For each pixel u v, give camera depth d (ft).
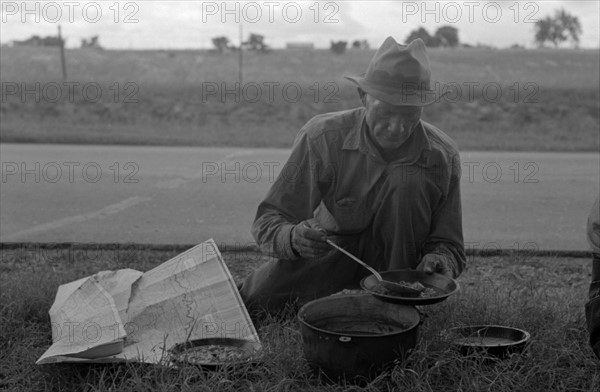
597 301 10.42
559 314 14.38
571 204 28.53
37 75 66.90
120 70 71.56
